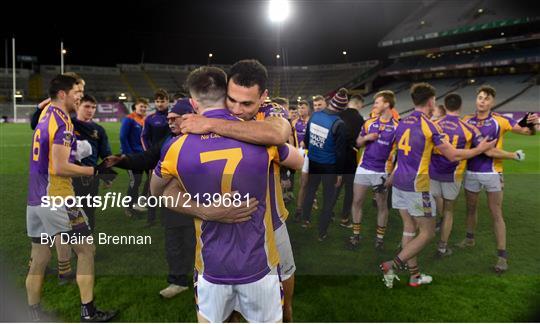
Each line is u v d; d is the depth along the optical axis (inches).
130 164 87.4
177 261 102.6
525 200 167.0
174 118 88.4
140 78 1635.1
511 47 1284.4
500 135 129.1
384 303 99.2
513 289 105.3
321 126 130.7
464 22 1343.5
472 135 124.1
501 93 1083.9
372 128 127.6
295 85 1801.2
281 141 55.9
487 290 105.5
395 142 123.2
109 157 87.8
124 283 104.0
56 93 88.0
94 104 136.2
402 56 1547.7
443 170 122.0
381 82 1649.9
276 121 57.8
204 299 61.1
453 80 1333.7
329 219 109.5
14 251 116.3
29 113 1160.8
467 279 111.3
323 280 108.8
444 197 123.1
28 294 90.6
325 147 128.4
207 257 59.3
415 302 99.7
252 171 55.4
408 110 1168.2
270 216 60.2
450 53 1437.0
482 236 133.0
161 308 97.7
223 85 57.3
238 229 57.7
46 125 86.0
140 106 192.5
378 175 119.3
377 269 110.9
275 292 61.1
